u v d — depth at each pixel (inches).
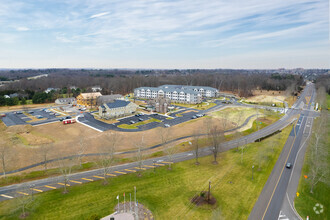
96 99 5900.6
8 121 4375.0
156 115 4849.9
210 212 1653.5
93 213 1633.9
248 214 1630.2
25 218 1569.9
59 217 1587.1
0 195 1865.2
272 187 1991.9
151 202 1776.6
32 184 2052.2
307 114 4874.5
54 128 3892.7
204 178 2158.0
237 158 2608.3
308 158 2573.8
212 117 4601.4
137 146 2979.8
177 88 7480.3
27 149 2893.7
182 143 3110.2
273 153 2721.5
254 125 3981.3
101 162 2463.1
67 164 2415.1
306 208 1706.4
